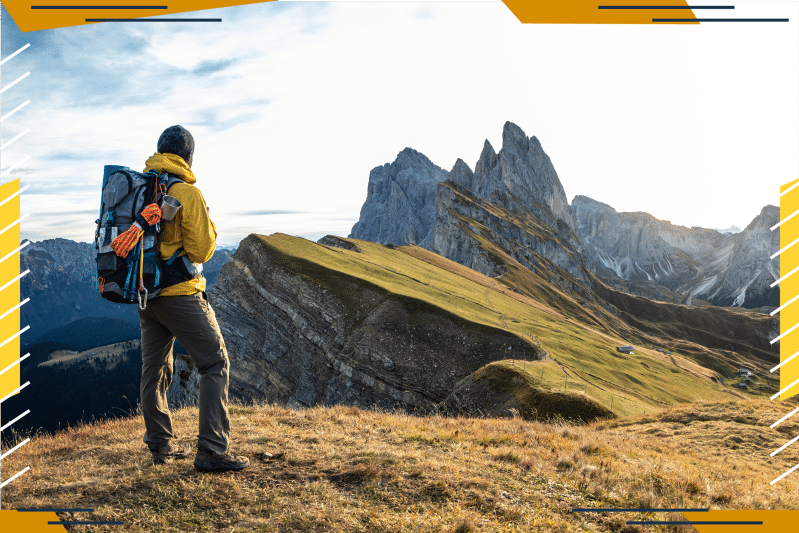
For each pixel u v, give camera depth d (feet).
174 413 26.91
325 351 226.38
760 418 43.42
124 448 18.54
